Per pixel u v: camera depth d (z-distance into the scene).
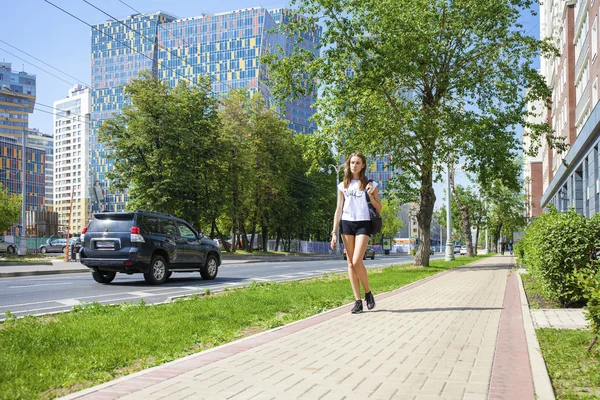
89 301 11.05
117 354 5.41
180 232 16.69
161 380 4.30
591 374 4.45
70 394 3.93
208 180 48.72
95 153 167.12
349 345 5.69
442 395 3.82
